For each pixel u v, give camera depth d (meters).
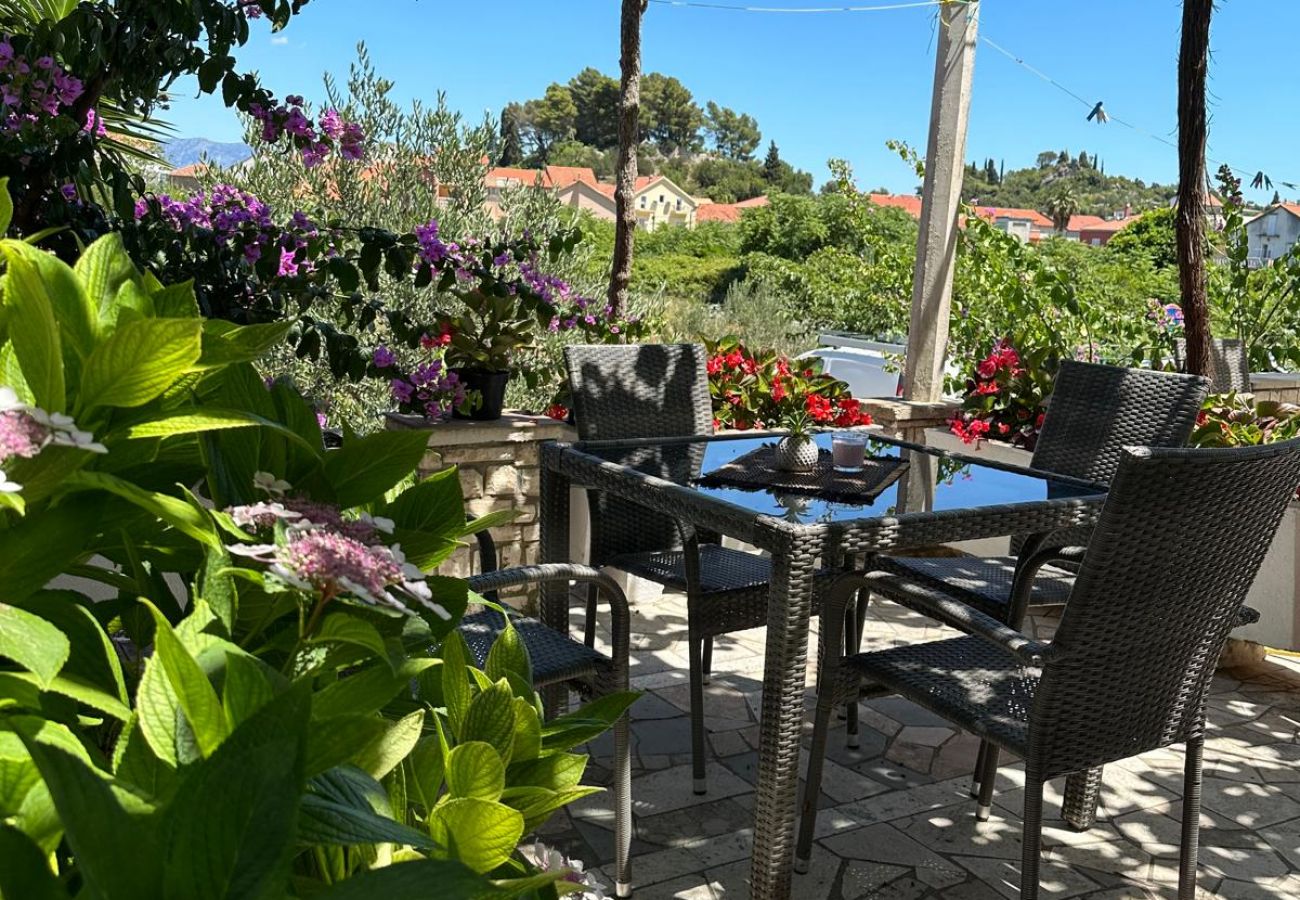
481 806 0.84
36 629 0.71
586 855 2.66
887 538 2.36
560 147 84.00
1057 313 6.63
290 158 6.15
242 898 0.56
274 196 6.08
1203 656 2.36
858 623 3.50
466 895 0.60
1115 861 2.72
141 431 0.85
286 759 0.58
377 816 0.73
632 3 5.31
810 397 4.96
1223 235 7.32
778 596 2.30
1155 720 2.33
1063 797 2.97
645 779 3.06
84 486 0.82
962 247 6.63
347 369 3.79
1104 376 3.67
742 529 2.40
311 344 3.77
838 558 3.33
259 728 0.62
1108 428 3.60
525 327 4.05
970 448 5.32
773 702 2.33
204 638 0.78
